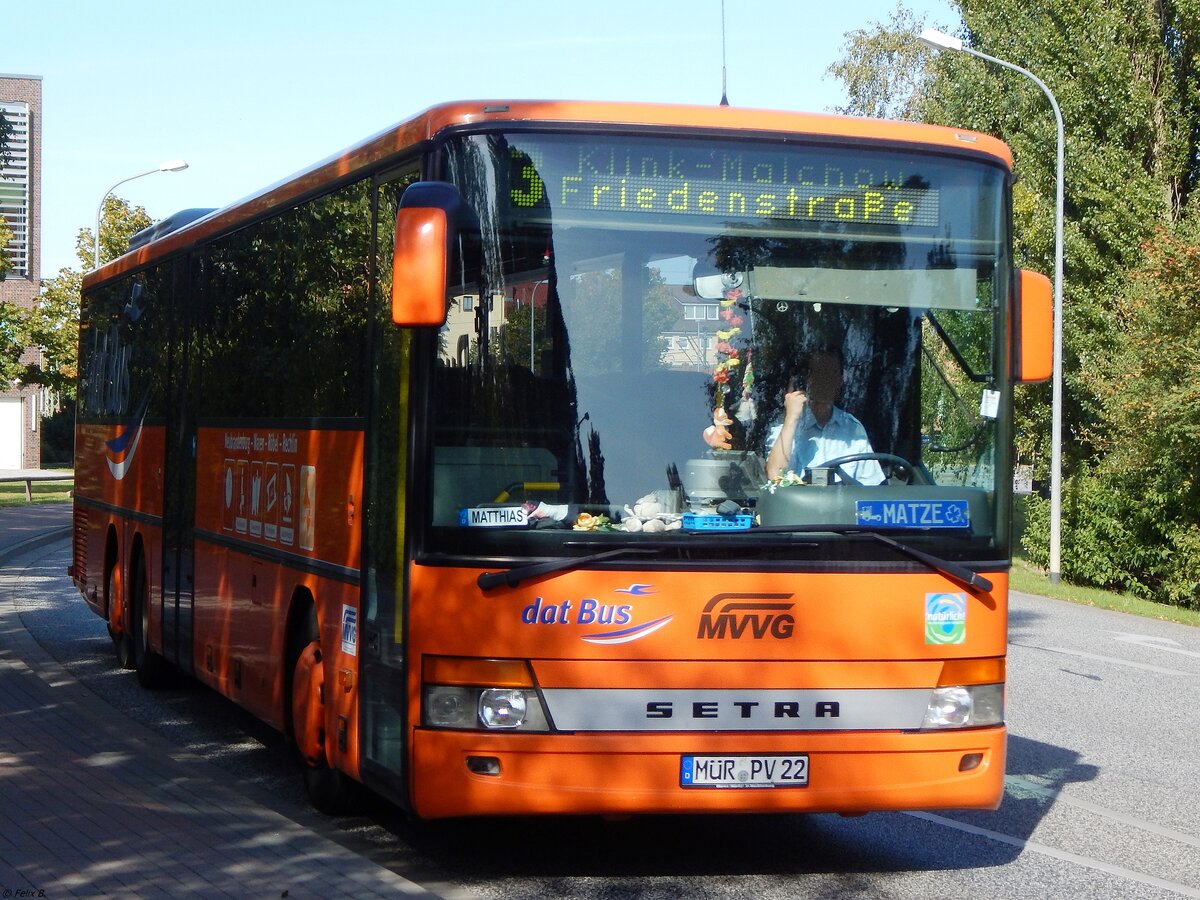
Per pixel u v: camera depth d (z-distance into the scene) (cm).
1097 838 776
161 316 1200
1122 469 2478
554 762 610
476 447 627
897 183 675
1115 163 3017
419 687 623
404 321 595
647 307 642
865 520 642
